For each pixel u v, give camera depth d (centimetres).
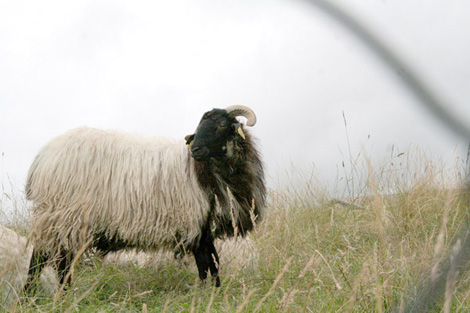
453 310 338
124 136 549
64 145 525
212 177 514
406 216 567
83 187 509
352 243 542
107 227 514
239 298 416
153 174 515
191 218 511
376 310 329
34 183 529
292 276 445
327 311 337
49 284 488
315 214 673
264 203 567
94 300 444
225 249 593
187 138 524
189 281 523
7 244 462
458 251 167
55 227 501
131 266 575
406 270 366
